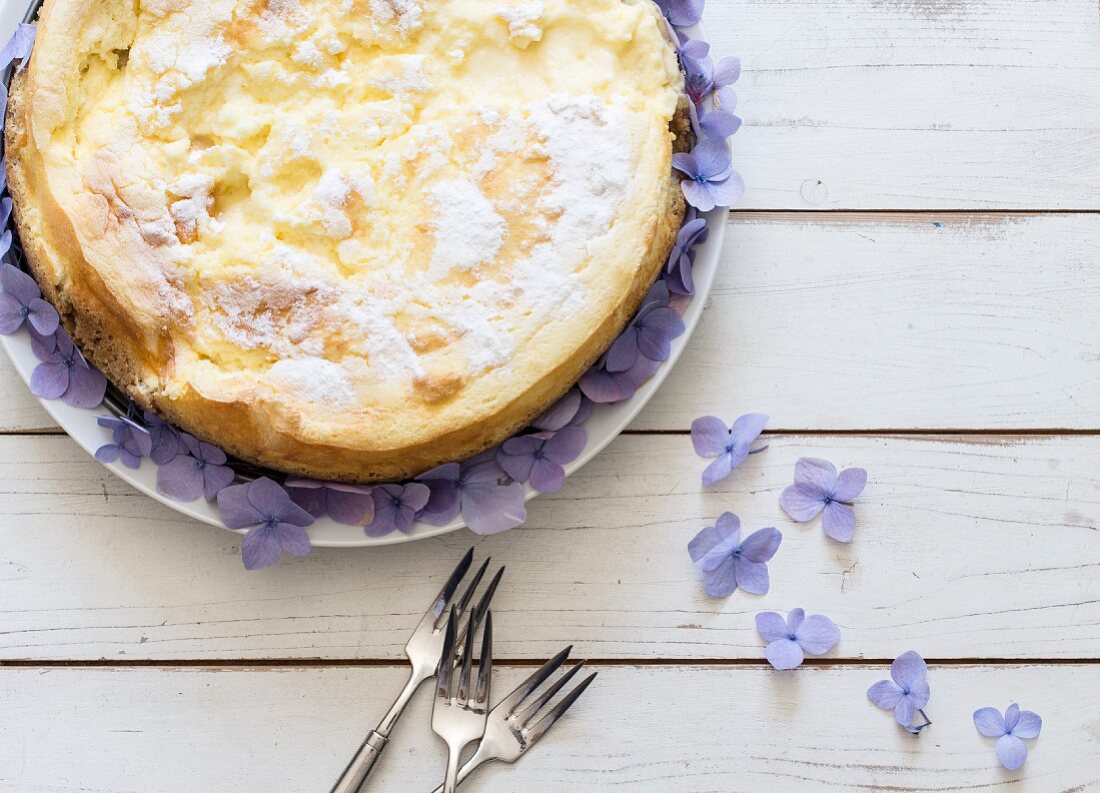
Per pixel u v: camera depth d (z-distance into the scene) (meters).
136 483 0.84
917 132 0.90
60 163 0.82
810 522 0.88
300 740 0.87
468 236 0.81
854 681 0.88
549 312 0.81
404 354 0.81
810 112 0.90
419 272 0.81
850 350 0.89
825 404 0.89
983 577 0.88
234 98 0.83
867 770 0.87
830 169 0.89
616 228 0.82
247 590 0.87
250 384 0.81
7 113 0.84
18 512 0.87
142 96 0.82
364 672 0.87
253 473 0.84
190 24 0.82
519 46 0.82
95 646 0.87
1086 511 0.89
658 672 0.87
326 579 0.87
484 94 0.83
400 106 0.82
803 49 0.90
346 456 0.82
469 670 0.86
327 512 0.84
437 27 0.82
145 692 0.87
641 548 0.88
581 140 0.82
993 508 0.89
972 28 0.90
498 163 0.82
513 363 0.81
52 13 0.82
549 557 0.88
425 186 0.82
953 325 0.89
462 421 0.81
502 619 0.87
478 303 0.81
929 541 0.89
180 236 0.82
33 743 0.86
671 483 0.88
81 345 0.83
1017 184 0.90
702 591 0.88
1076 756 0.88
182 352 0.82
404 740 0.86
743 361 0.89
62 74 0.82
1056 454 0.89
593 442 0.84
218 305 0.81
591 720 0.87
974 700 0.88
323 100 0.83
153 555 0.87
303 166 0.82
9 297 0.83
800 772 0.87
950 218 0.90
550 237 0.81
